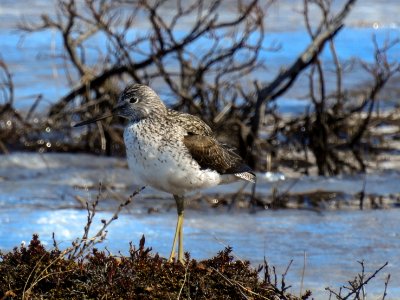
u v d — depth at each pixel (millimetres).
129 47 14875
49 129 15391
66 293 7719
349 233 11227
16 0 23984
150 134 9219
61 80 18375
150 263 8062
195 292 7828
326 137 14219
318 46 14430
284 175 13906
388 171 14195
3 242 10492
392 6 25109
